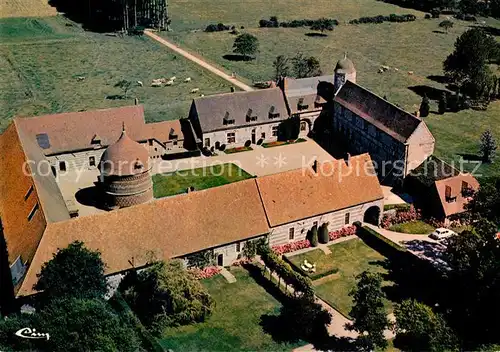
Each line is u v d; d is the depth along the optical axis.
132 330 73.75
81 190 114.88
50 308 73.38
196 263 89.88
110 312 73.81
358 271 92.75
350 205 100.75
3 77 173.62
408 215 106.56
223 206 92.69
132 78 175.00
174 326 80.06
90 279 77.12
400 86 173.62
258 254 94.56
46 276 75.44
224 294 86.50
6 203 97.19
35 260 80.06
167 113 151.00
